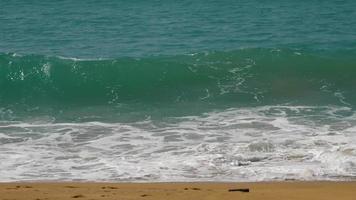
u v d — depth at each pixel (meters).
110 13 48.72
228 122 19.95
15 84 25.78
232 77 26.31
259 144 17.16
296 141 17.53
